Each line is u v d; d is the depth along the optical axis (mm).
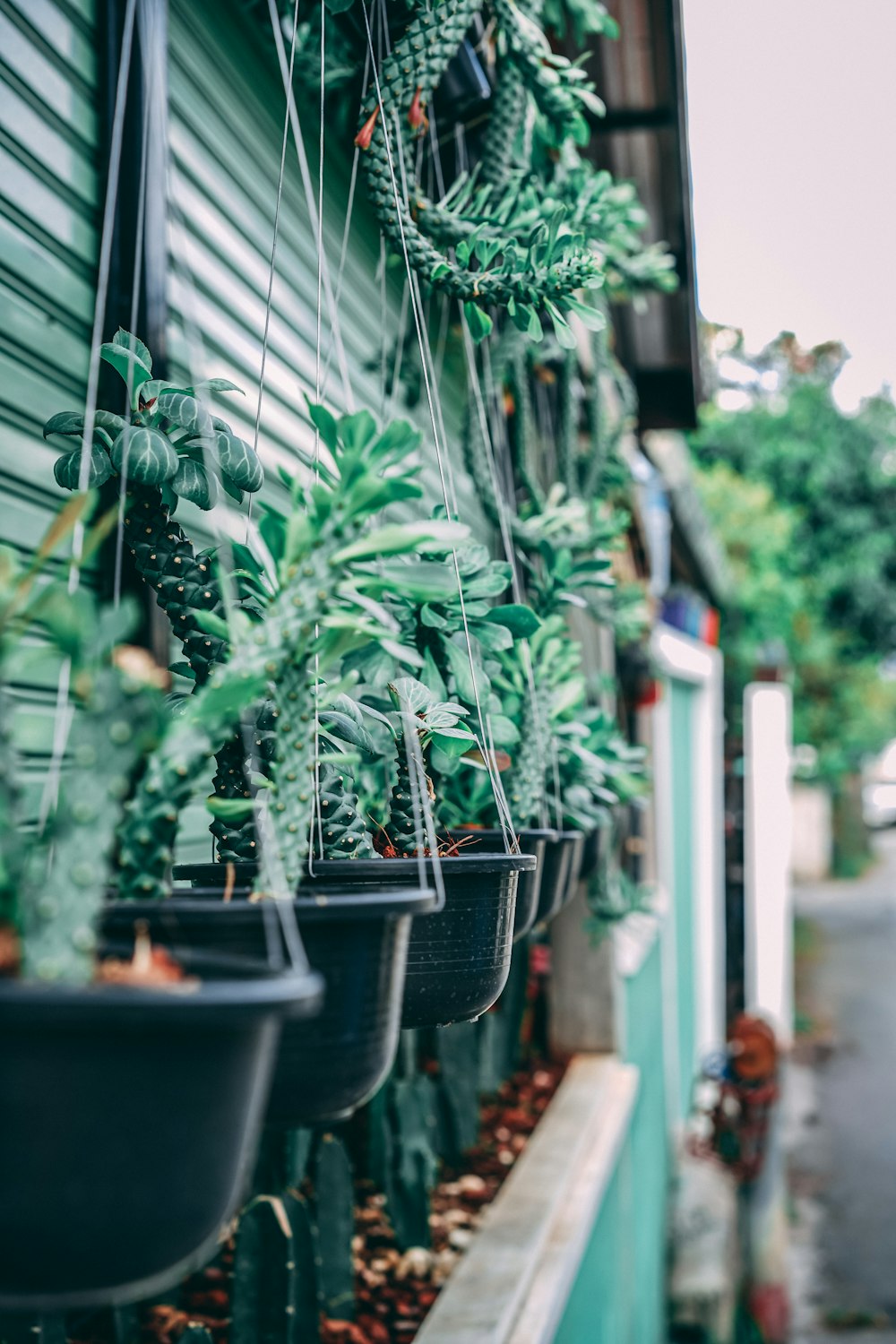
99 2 1752
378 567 1178
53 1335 1650
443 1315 2611
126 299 1751
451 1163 3617
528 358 3354
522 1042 5328
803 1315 6426
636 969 6219
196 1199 694
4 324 1514
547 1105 4707
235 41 2184
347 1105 991
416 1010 1301
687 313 4613
